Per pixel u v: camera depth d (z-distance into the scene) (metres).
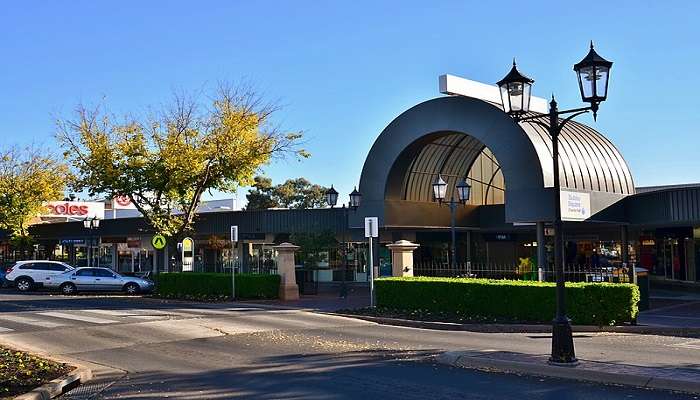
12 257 53.91
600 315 16.72
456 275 24.05
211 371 11.06
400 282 20.50
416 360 11.94
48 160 43.94
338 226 35.09
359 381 10.02
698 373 9.79
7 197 42.06
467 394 9.05
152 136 31.59
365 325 18.03
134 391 9.62
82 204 56.75
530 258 32.31
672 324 16.80
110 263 49.53
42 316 19.77
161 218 32.00
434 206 30.55
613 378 9.75
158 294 30.17
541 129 25.62
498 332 16.64
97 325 17.41
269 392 9.32
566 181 24.48
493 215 32.75
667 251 32.41
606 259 34.56
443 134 27.09
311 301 25.81
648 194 26.14
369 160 28.67
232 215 38.56
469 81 26.89
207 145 31.36
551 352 11.87
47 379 10.04
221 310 22.05
